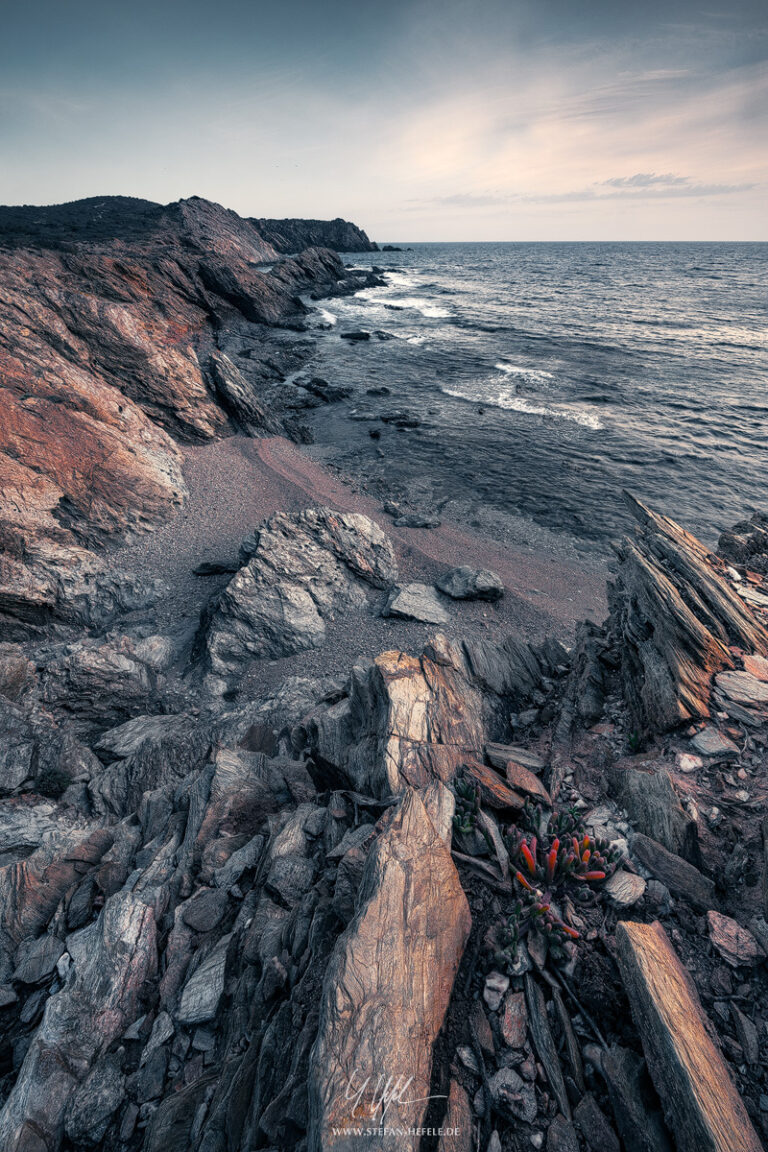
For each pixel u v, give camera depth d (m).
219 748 14.27
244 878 9.89
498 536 36.88
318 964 6.70
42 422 32.41
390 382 66.12
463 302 125.00
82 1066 7.31
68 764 16.44
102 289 64.94
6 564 25.83
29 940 10.02
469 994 5.89
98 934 9.05
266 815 12.23
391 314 108.56
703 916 6.42
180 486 38.03
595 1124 4.82
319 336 87.44
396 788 9.59
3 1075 7.77
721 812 7.57
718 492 40.56
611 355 75.69
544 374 68.00
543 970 5.96
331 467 45.69
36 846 13.41
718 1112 4.50
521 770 9.51
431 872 6.82
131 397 43.38
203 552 33.25
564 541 36.22
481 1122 4.88
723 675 10.05
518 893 6.93
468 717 11.83
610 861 7.30
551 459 46.69
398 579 32.09
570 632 28.14
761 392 60.31
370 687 12.84
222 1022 7.30
